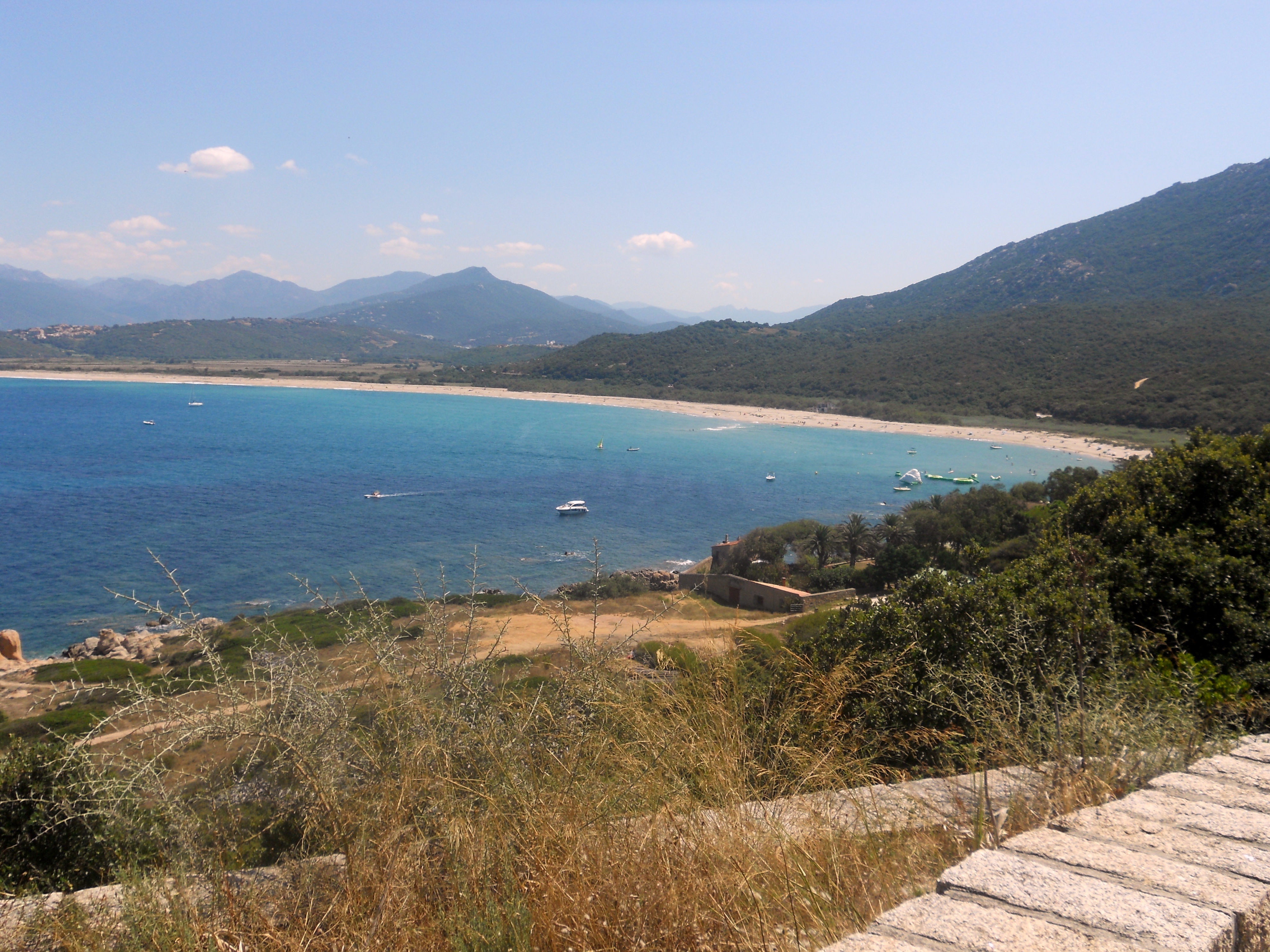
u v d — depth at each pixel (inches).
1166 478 326.0
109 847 109.0
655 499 3314.5
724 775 109.9
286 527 2662.4
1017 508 2004.2
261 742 103.5
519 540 2508.6
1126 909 68.5
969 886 74.9
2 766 122.0
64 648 1467.8
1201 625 248.1
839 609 354.6
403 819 95.3
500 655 128.7
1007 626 210.1
